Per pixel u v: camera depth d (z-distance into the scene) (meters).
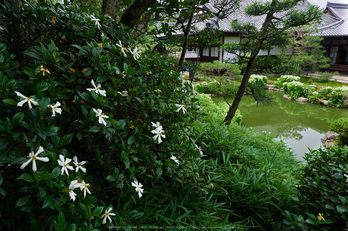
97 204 1.33
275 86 15.59
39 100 0.93
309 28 13.73
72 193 0.97
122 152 1.33
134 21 2.51
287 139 7.48
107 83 1.37
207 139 3.13
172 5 2.11
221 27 16.00
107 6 2.56
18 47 1.56
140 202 1.80
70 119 1.31
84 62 1.41
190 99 2.06
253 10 4.87
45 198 0.90
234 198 2.30
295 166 3.52
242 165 2.89
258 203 2.24
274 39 4.56
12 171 1.00
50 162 1.04
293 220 1.99
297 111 10.86
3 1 1.49
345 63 22.06
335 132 7.06
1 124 0.83
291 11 4.52
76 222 1.04
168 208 1.98
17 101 0.89
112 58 1.52
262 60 5.06
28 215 1.02
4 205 1.02
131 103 1.60
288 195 2.24
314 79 17.16
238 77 11.40
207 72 11.45
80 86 1.29
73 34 1.53
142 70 1.69
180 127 1.91
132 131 1.54
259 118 9.78
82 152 1.60
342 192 1.83
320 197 1.89
